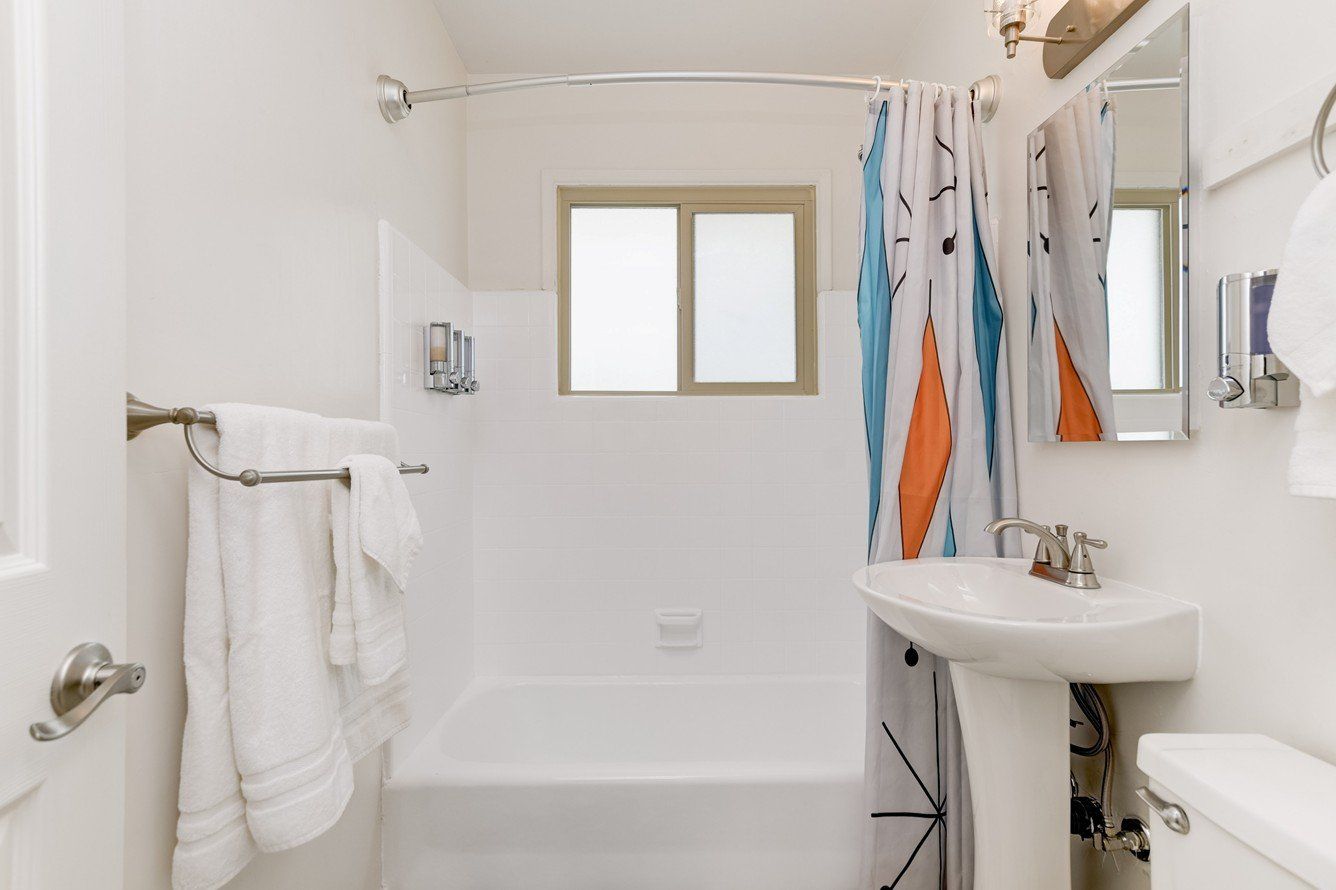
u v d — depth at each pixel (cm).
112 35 63
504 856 151
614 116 235
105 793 61
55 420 56
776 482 233
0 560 51
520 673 230
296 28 121
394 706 118
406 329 170
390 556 106
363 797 145
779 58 223
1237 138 91
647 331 242
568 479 231
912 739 140
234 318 102
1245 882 68
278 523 91
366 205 151
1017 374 149
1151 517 111
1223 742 83
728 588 232
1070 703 133
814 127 235
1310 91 80
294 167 120
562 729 218
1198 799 73
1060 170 131
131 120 82
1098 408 120
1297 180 84
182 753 84
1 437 52
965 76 175
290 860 116
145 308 84
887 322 142
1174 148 102
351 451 113
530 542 231
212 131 97
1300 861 61
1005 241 153
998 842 115
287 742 87
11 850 52
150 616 86
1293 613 85
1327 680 81
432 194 197
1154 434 107
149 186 85
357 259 146
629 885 150
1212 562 98
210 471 82
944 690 140
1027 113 145
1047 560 124
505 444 231
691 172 234
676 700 220
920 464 140
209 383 96
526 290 233
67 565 57
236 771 87
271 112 113
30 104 54
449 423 204
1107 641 94
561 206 239
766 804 150
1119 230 115
